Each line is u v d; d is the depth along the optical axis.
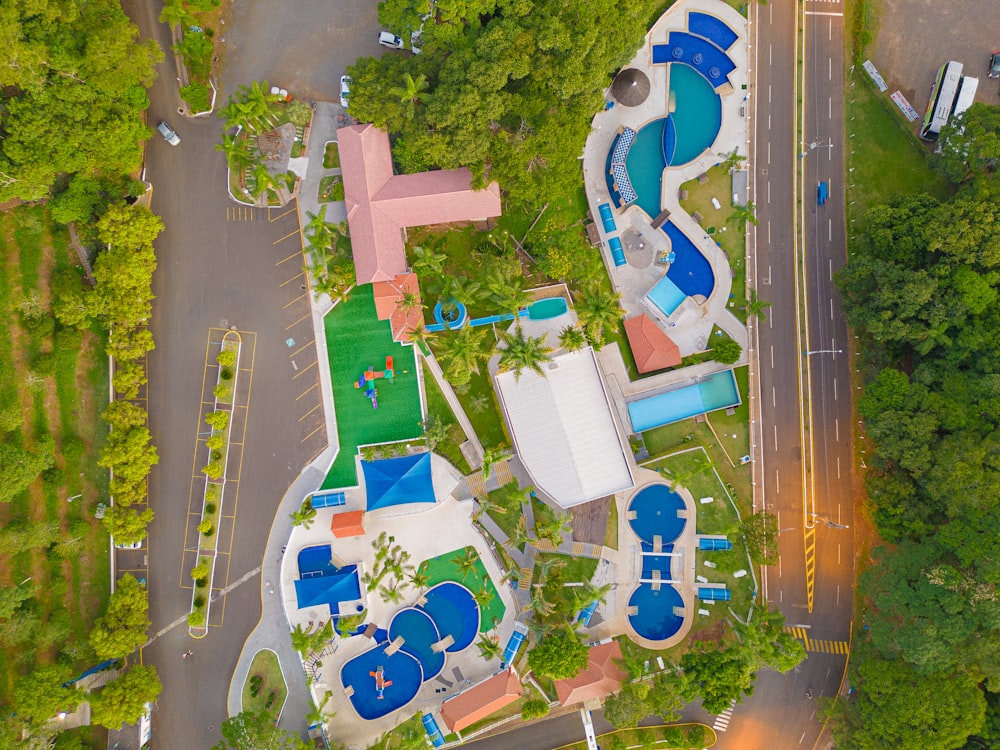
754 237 68.31
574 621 63.78
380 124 61.69
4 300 62.09
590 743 64.94
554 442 64.12
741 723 67.75
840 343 68.88
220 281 67.31
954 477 58.00
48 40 55.81
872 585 61.50
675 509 68.12
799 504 68.31
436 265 62.22
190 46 63.34
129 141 60.72
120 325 62.59
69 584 64.00
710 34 68.81
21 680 58.44
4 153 57.84
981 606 55.53
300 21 66.81
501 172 60.03
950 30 68.56
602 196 68.31
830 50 68.75
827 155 68.06
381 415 67.56
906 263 62.78
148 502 66.56
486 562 67.25
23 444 62.03
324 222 66.81
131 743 63.88
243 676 66.56
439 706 66.50
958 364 63.38
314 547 66.62
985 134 60.44
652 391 68.75
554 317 67.62
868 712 60.31
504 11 58.62
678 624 67.44
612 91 67.94
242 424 67.38
